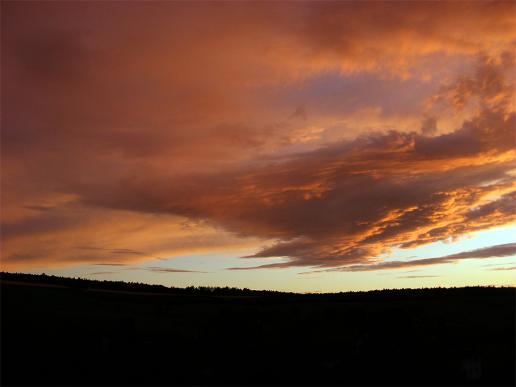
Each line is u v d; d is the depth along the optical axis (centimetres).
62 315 4634
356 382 3769
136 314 5078
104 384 3550
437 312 5084
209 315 5188
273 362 4053
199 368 3919
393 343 4344
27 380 3484
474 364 3878
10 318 4347
